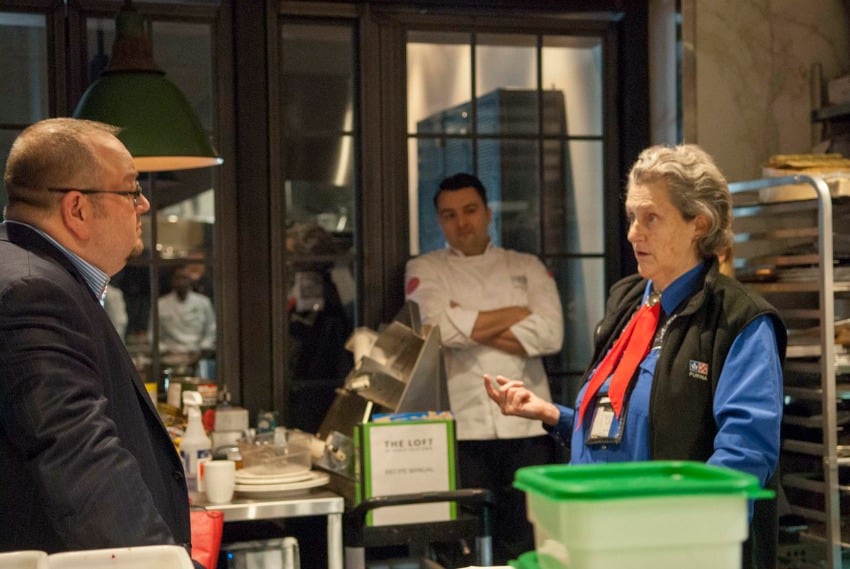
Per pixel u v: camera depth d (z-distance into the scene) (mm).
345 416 3971
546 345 4223
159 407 4062
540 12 4500
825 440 3699
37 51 4145
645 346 2488
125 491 1879
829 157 4020
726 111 4426
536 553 1137
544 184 4605
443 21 4457
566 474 1104
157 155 3287
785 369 3924
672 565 1005
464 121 4527
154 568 1400
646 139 4617
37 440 1875
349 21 4406
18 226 2141
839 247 3986
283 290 4348
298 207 4387
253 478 3652
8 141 4125
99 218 2193
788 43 4488
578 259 4648
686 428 2369
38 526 1972
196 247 4301
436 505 3602
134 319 4246
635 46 4590
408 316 4137
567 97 4621
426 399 3857
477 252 4348
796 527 4000
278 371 4328
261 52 4293
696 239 2471
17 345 1911
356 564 3488
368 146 4402
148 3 4195
